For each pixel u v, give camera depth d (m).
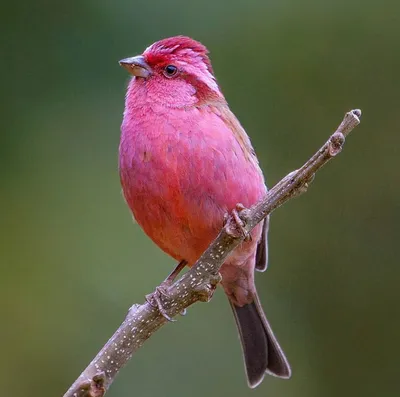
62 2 13.29
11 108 13.16
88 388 6.52
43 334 12.25
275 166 13.31
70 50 13.23
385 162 13.39
